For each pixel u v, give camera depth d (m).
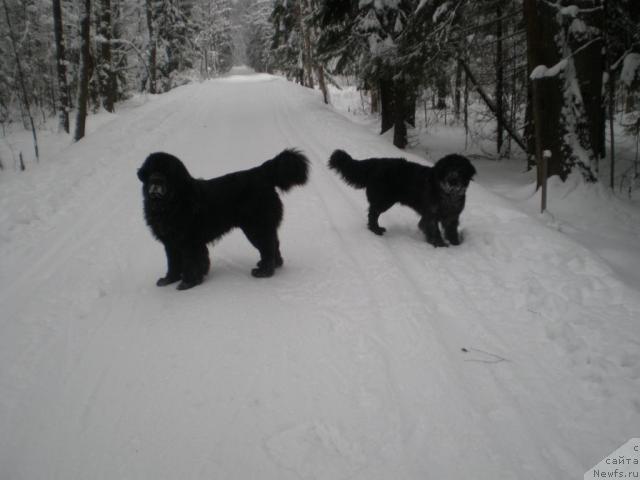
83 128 14.43
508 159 12.96
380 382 3.10
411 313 3.96
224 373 3.28
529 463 2.37
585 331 3.50
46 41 21.38
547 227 5.79
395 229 6.45
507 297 4.15
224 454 2.54
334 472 2.38
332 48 14.52
